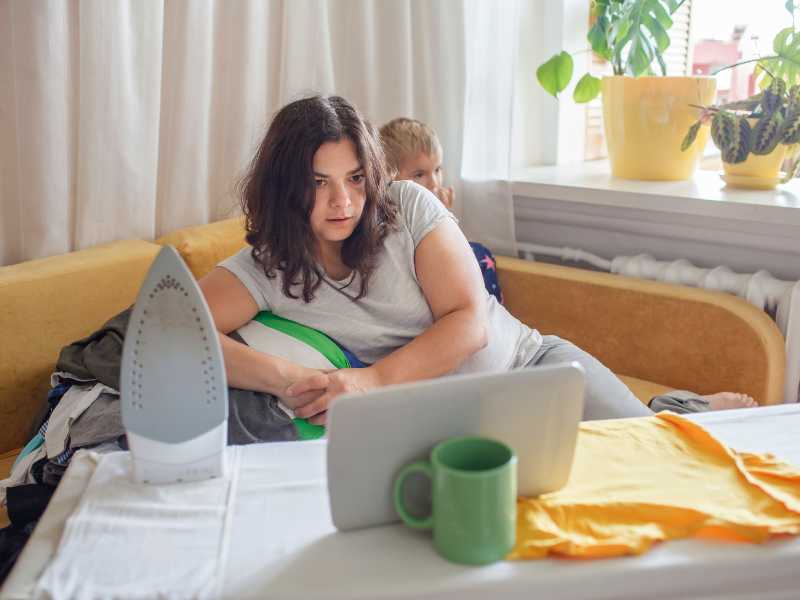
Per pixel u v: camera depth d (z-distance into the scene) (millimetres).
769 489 787
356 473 725
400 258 1328
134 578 681
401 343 1333
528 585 671
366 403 701
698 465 841
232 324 1279
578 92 2193
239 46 1770
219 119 1820
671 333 1711
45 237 1535
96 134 1559
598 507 759
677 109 1944
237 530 750
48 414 1297
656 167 2014
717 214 1749
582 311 1835
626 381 1742
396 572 685
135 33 1572
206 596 658
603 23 2129
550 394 748
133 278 1527
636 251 1988
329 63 1917
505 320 1489
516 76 2240
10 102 1481
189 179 1733
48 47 1466
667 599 694
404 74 2059
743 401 1462
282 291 1289
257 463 874
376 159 1268
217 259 1642
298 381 1186
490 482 672
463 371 1366
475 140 2123
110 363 1238
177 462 825
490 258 1910
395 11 2018
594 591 681
